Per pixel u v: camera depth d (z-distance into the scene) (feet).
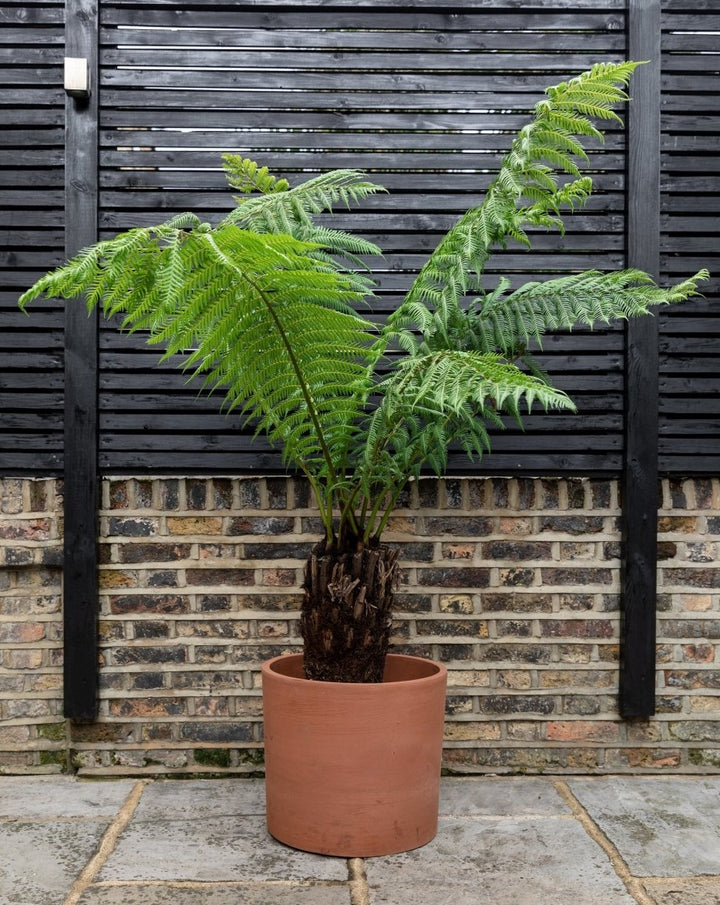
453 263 7.09
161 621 8.69
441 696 7.11
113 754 8.64
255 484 8.70
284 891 6.15
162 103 8.65
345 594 6.90
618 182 8.79
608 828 7.31
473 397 6.26
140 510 8.68
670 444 8.79
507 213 6.96
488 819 7.54
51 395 8.62
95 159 8.56
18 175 8.63
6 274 8.63
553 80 8.77
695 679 8.84
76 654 8.52
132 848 6.88
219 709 8.68
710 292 8.84
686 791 8.25
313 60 8.70
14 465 8.59
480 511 8.77
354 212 8.78
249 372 6.98
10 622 8.69
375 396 8.61
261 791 8.23
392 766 6.72
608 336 8.77
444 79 8.74
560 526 8.80
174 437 8.63
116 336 8.64
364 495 7.16
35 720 8.68
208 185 8.66
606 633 8.80
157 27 8.65
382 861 6.65
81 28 8.55
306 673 7.25
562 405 5.81
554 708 8.79
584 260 8.79
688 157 8.84
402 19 8.73
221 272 6.07
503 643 8.79
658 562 8.84
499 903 5.98
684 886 6.25
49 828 7.28
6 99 8.60
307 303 6.42
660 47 8.75
